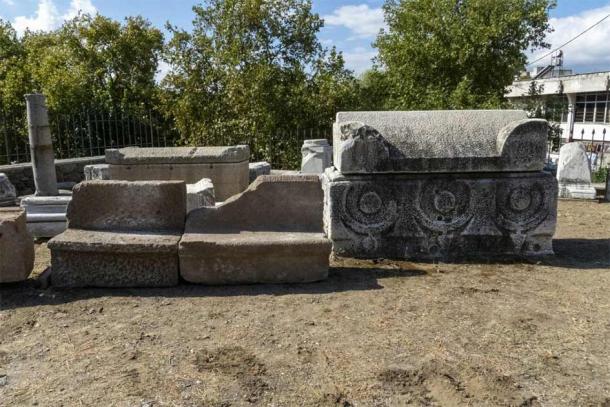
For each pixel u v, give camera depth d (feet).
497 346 8.87
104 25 52.24
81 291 11.55
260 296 11.20
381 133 14.02
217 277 11.79
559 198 25.39
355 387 7.61
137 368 8.17
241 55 38.86
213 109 39.73
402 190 13.76
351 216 13.91
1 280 11.54
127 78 54.24
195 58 40.01
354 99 41.01
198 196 17.42
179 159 23.34
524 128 13.39
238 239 11.79
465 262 13.67
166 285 11.75
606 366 8.19
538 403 7.20
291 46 42.68
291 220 12.66
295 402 7.24
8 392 7.54
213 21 41.09
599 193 26.21
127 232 12.15
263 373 8.00
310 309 10.47
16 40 55.47
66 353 8.71
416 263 13.58
